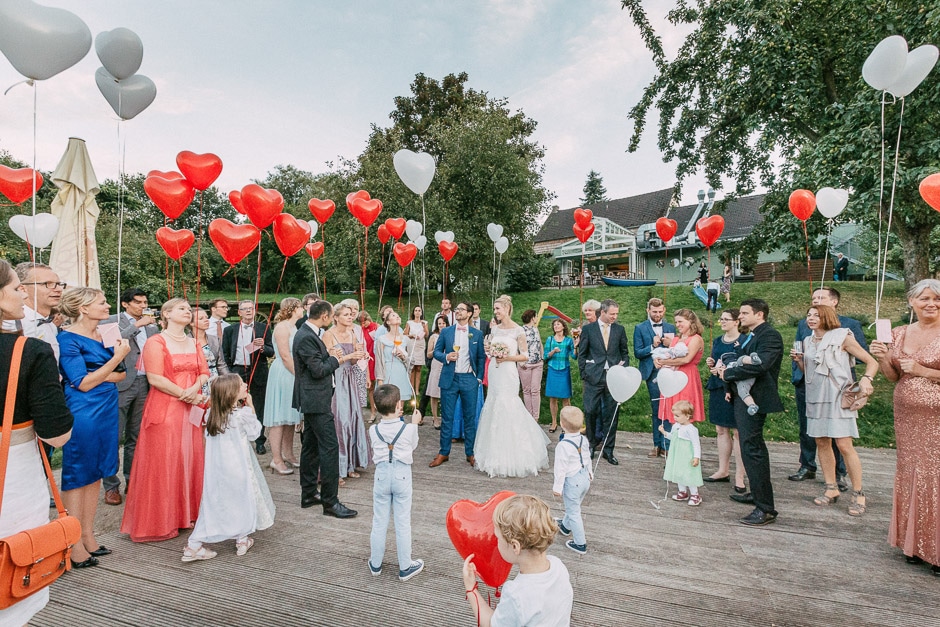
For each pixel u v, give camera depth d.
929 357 2.98
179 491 3.44
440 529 3.60
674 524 3.72
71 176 5.21
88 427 3.01
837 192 4.66
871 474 4.86
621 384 4.08
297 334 3.81
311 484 4.04
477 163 15.24
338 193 18.33
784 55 8.80
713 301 12.17
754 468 3.70
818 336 4.04
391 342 6.52
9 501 1.84
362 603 2.62
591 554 3.23
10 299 1.86
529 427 5.03
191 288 19.78
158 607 2.57
